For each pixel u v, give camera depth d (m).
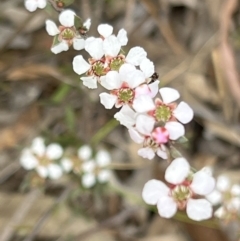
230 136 0.19
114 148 0.19
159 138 0.07
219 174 0.19
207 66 0.20
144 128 0.07
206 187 0.07
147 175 0.19
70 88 0.19
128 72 0.07
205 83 0.20
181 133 0.07
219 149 0.19
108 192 0.19
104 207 0.19
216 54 0.19
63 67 0.19
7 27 0.20
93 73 0.08
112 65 0.08
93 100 0.18
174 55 0.20
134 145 0.19
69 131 0.19
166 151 0.07
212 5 0.20
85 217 0.19
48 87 0.20
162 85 0.19
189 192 0.07
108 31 0.08
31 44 0.20
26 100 0.20
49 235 0.18
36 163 0.17
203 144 0.19
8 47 0.20
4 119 0.20
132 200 0.18
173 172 0.07
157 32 0.21
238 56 0.20
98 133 0.18
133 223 0.19
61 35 0.08
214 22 0.20
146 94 0.07
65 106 0.19
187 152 0.19
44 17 0.20
